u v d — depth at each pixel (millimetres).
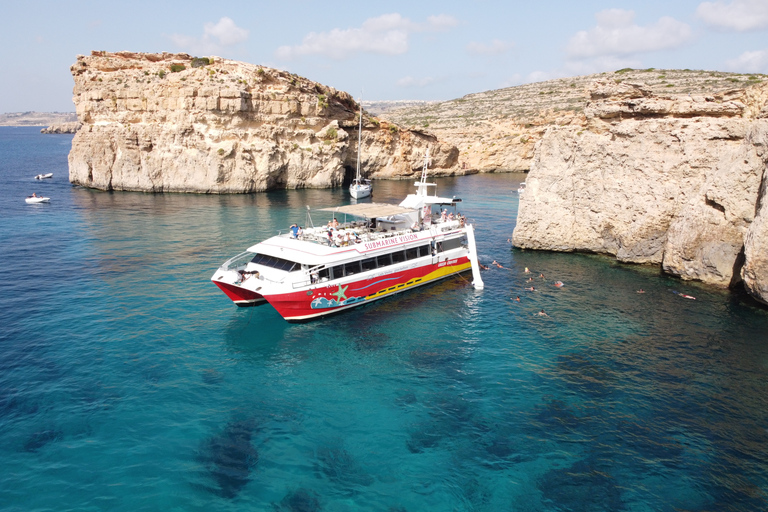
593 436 18484
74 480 15859
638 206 39094
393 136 110438
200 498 15320
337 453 17516
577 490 15805
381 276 32875
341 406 20422
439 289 35719
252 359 24406
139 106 80750
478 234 52250
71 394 20656
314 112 91375
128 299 31641
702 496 15523
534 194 44656
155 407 19953
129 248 43688
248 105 81188
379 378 22734
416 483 16125
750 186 31781
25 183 86750
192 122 79188
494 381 22438
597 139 41344
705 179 35688
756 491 15703
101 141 80438
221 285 29438
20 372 22234
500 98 197875
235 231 51094
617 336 26984
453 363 24203
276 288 27906
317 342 26625
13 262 38938
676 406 20359
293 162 87875
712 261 34094
